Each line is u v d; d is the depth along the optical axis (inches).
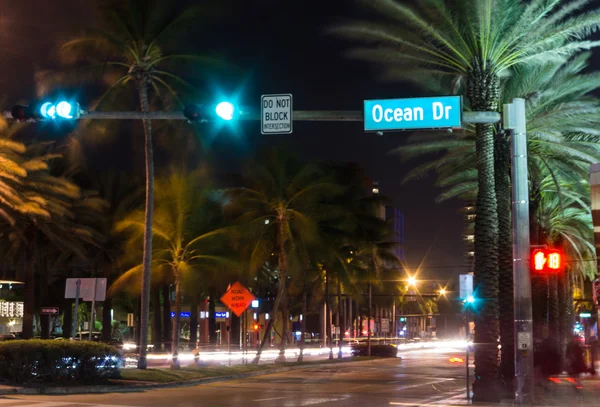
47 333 2117.4
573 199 1525.6
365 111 631.2
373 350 2276.1
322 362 1886.1
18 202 1253.1
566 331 2110.0
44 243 1904.5
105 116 660.1
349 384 1155.3
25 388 899.4
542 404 778.2
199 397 882.1
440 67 1032.8
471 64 949.8
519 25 927.7
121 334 3472.0
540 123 1135.0
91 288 1073.5
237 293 1432.1
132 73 1183.6
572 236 1909.4
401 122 625.9
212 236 1765.5
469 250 1897.1
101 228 2064.5
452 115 620.1
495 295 911.7
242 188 1710.1
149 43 1176.2
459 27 941.8
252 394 942.4
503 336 1015.6
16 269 2251.5
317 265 2095.2
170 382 1096.2
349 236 2016.5
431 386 1114.1
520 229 707.4
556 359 1310.3
